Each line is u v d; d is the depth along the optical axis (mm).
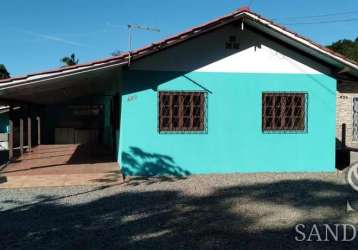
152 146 11203
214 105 11492
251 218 6848
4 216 7023
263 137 11758
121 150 11422
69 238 5812
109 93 18453
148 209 7453
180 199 8242
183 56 11328
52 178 10445
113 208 7527
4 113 21156
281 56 11828
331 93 12086
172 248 5375
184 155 11352
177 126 11320
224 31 11523
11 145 14328
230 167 11594
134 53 10125
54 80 10172
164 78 11227
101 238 5801
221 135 11531
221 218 6844
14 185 9609
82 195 8648
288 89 11875
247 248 5371
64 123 22828
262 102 11734
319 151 12047
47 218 6883
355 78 12508
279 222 6613
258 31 11648
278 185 9750
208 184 9867
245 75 11641
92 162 13695
